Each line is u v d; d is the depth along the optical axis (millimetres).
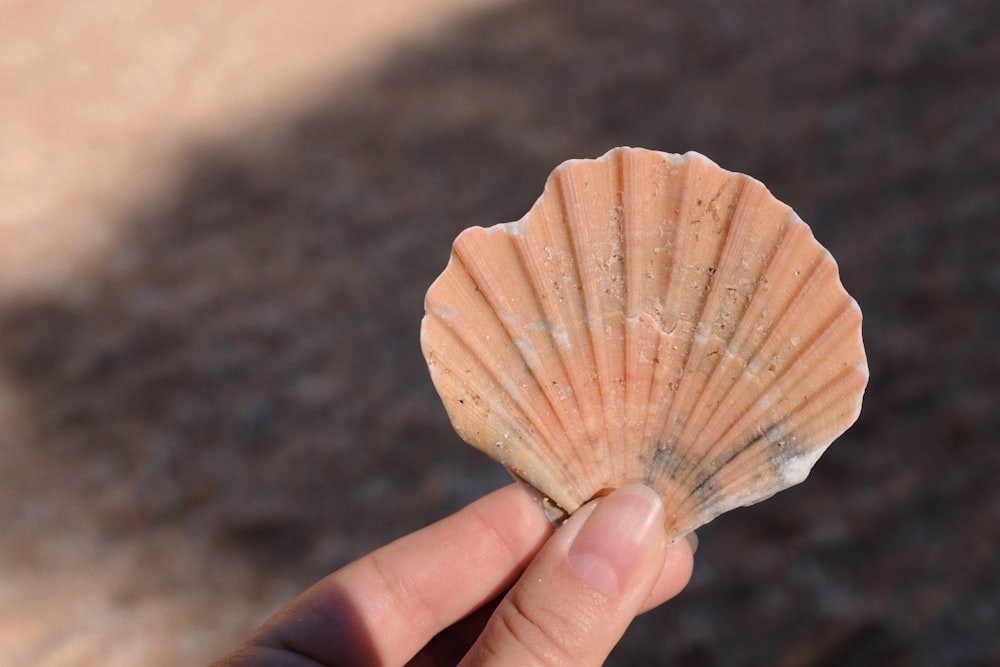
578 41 640
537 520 276
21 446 440
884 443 379
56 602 380
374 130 593
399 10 693
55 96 655
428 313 232
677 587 282
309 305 489
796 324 230
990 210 465
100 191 580
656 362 236
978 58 558
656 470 240
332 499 400
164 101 643
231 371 462
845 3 628
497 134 575
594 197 229
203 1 729
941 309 423
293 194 558
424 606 274
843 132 531
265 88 640
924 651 332
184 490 414
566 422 239
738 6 646
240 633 364
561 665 234
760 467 235
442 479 398
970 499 359
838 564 353
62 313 509
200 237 542
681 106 572
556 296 233
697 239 230
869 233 468
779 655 338
